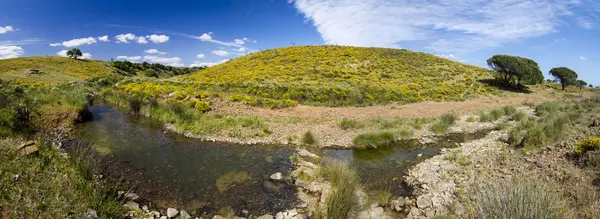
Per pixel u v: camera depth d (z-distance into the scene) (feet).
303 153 33.91
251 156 32.48
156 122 47.06
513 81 134.62
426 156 34.14
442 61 165.37
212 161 30.37
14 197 14.82
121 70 210.38
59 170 20.24
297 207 20.89
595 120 34.50
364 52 169.27
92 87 98.68
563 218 13.43
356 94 79.82
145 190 22.79
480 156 30.91
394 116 59.16
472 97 99.71
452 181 24.72
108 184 22.54
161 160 29.94
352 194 18.88
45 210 14.56
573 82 148.77
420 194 23.26
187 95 64.08
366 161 32.27
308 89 81.05
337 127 47.14
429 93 97.91
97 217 15.79
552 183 20.03
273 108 59.88
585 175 20.13
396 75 124.57
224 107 56.24
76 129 39.78
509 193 13.17
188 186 23.99
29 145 22.80
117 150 32.24
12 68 138.00
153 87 76.95
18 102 36.50
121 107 60.18
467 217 16.02
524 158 27.04
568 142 27.78
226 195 22.63
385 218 18.95
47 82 115.34
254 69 131.85
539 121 44.14
